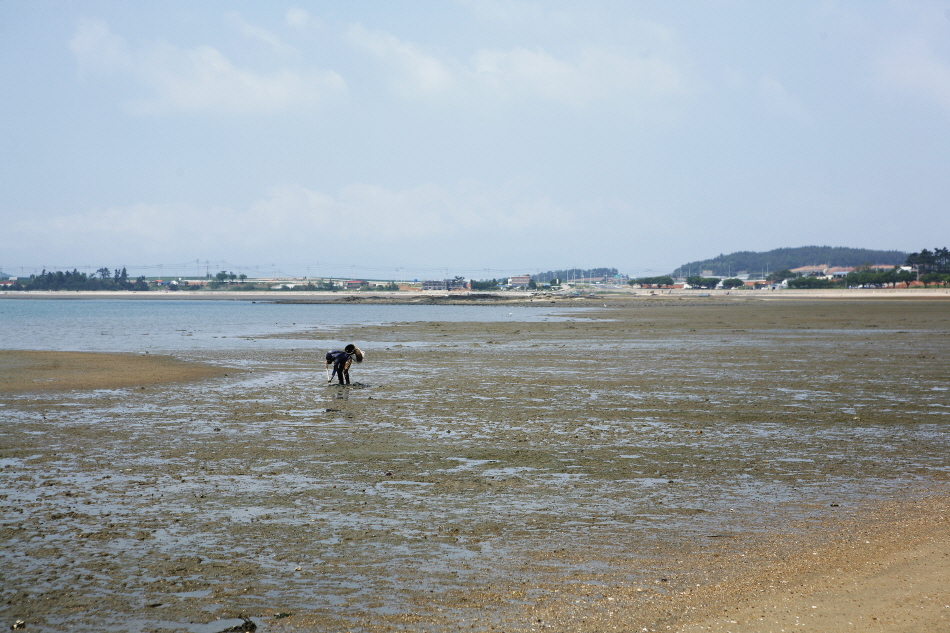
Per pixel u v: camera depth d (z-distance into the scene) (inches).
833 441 570.3
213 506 395.9
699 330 2228.1
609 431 617.0
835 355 1315.2
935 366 1116.5
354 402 784.3
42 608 268.8
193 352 1461.6
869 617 244.7
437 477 460.1
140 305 7027.6
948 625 235.3
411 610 264.7
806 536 340.5
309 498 411.8
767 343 1641.2
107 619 259.9
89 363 1192.2
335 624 254.4
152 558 317.7
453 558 316.5
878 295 7608.3
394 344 1697.8
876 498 406.3
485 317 3622.0
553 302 7145.7
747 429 623.2
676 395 832.3
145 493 422.0
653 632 242.1
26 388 887.1
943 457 512.4
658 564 306.5
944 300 6053.2
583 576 294.2
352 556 319.3
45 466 487.8
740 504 397.7
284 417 687.1
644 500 406.6
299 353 1441.9
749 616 250.8
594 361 1251.2
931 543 322.7
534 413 710.5
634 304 6131.9
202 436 594.6
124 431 615.8
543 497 413.7
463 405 761.6
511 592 279.1
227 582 291.9
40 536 345.7
